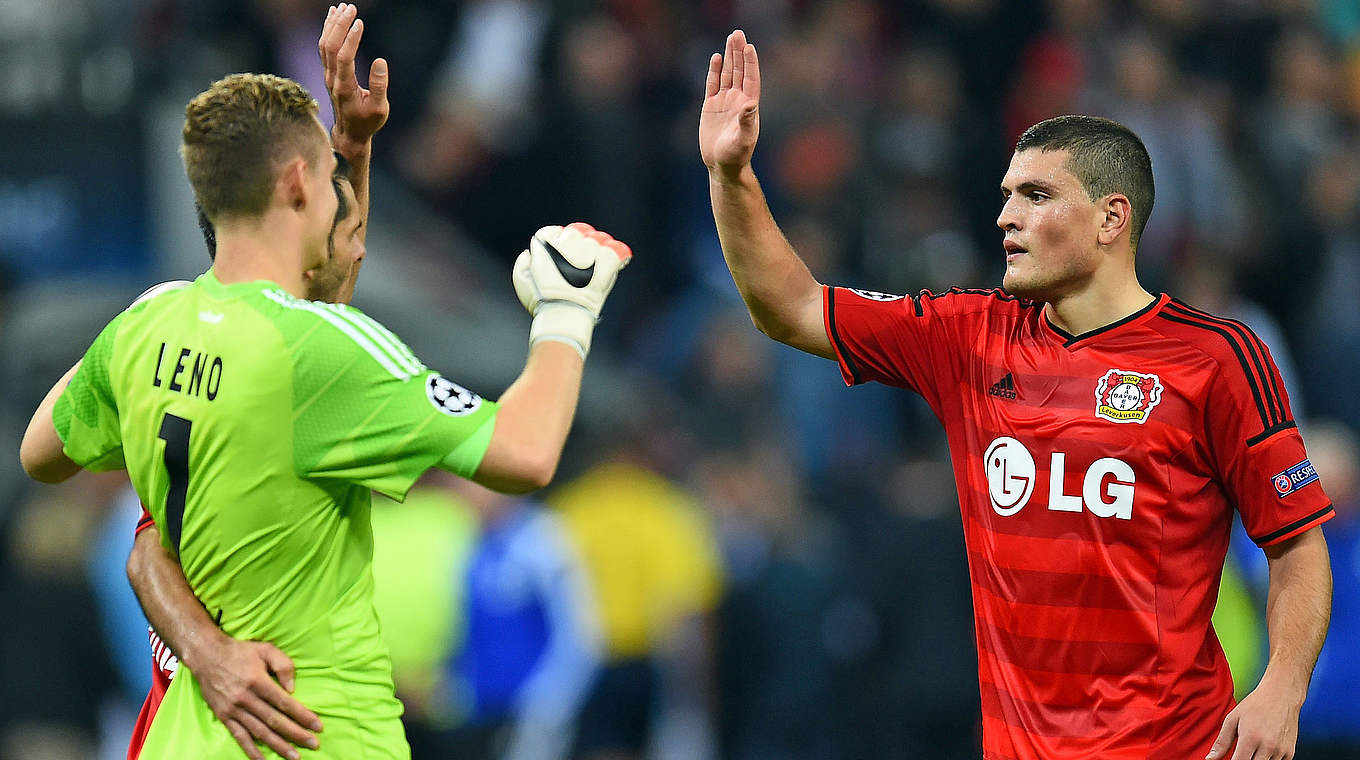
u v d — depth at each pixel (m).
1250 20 50.38
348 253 14.30
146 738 13.66
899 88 46.34
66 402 14.05
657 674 32.62
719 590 33.56
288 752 12.92
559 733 29.98
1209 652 14.56
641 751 32.50
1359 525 31.89
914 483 33.00
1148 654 14.25
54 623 28.67
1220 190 45.91
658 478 34.25
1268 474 14.23
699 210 43.94
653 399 39.84
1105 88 46.53
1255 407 14.21
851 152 44.41
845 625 32.72
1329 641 31.70
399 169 42.91
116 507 29.59
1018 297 15.07
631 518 32.75
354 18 14.63
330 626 13.21
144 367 13.35
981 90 48.12
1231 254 45.44
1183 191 45.25
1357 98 50.94
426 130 43.41
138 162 35.91
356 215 14.54
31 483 32.59
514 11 44.38
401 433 12.92
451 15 44.44
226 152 13.23
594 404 37.56
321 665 13.16
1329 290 46.28
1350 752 31.88
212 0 39.81
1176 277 43.97
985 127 46.75
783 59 45.16
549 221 42.91
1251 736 13.84
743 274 15.66
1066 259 14.51
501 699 28.72
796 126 44.06
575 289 13.66
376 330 13.23
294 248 13.52
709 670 33.12
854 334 15.49
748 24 47.31
